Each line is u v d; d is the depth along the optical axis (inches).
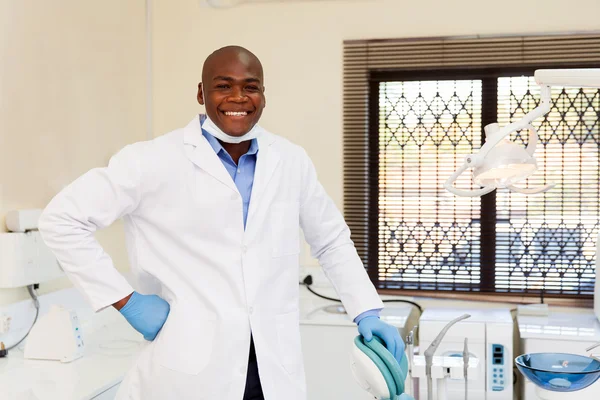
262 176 65.5
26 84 103.5
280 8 139.6
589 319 123.8
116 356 96.8
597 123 130.0
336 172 139.4
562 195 131.8
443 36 133.6
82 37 117.7
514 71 133.0
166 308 63.6
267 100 140.9
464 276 136.6
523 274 134.2
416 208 138.2
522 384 125.5
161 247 64.1
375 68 137.2
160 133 144.7
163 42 143.9
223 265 62.8
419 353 118.6
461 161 135.6
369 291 68.2
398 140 138.3
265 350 63.0
